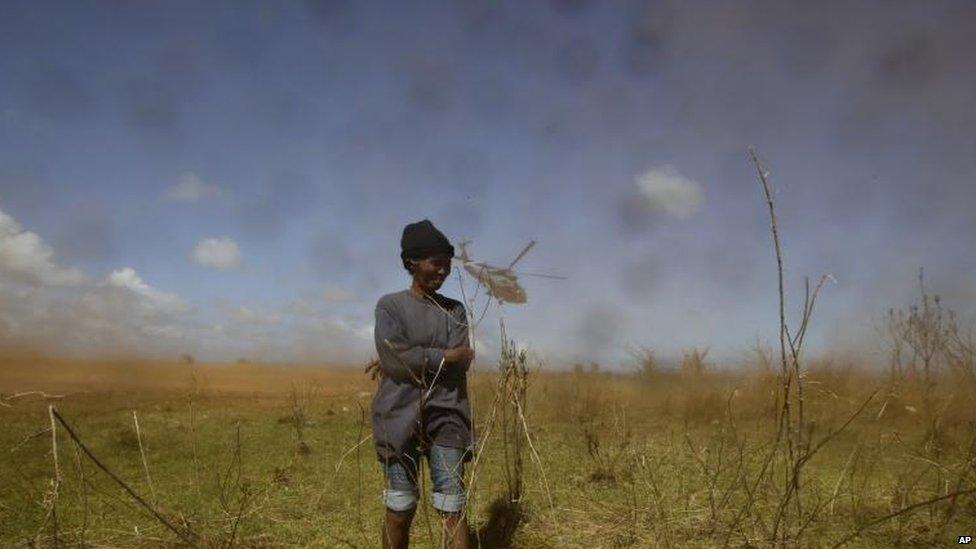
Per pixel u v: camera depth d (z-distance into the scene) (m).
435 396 3.50
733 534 4.19
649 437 7.04
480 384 5.12
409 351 3.40
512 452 5.93
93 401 10.17
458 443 3.49
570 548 4.08
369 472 5.82
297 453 6.34
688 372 9.09
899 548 3.97
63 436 7.28
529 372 4.48
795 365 4.10
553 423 7.59
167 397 10.79
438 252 3.57
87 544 4.01
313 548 4.15
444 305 3.62
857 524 4.30
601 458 5.65
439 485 3.46
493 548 4.12
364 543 4.21
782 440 6.60
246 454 6.48
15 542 4.05
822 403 7.97
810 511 4.52
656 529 4.29
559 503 4.79
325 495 5.12
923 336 7.72
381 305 3.55
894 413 7.42
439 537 4.23
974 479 4.66
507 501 4.52
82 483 3.99
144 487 5.31
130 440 6.93
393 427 3.45
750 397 8.55
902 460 5.77
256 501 4.93
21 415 8.68
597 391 8.71
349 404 9.99
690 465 5.81
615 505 4.73
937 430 6.22
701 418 8.05
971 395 7.16
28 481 5.32
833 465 5.72
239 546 4.11
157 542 4.11
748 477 5.36
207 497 5.08
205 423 8.22
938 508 4.49
